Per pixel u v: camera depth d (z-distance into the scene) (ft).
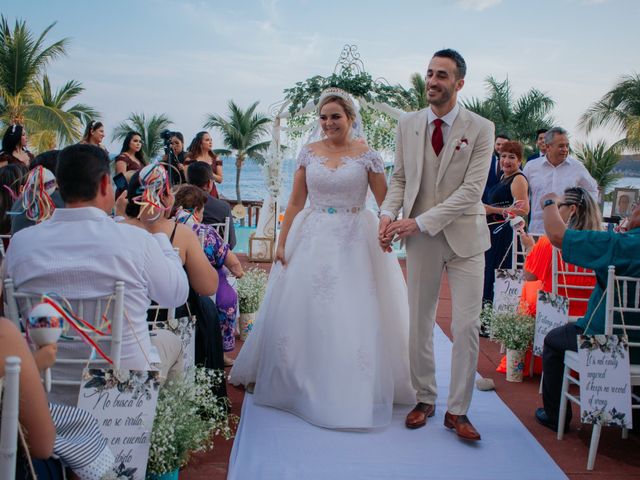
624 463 11.57
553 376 12.83
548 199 12.05
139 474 8.20
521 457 11.64
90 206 8.33
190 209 14.65
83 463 6.91
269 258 32.91
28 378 5.72
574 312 15.21
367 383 12.76
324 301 13.15
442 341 19.57
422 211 12.78
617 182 81.10
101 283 8.04
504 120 83.35
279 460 11.25
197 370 11.00
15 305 7.80
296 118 27.68
